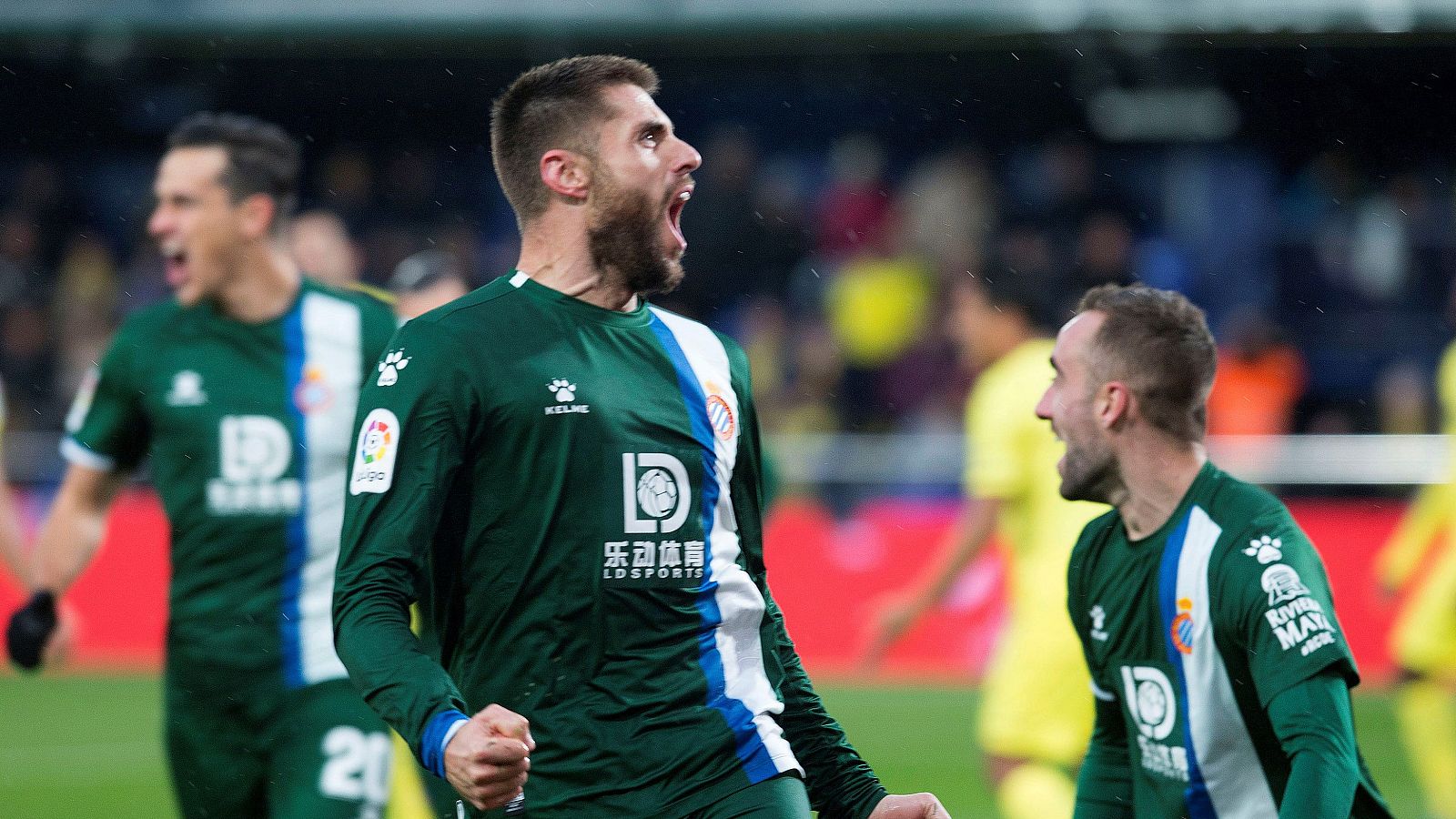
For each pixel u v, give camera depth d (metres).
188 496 15.69
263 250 16.02
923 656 39.34
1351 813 10.99
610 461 10.30
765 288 54.66
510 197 11.03
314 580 15.68
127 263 56.22
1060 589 20.36
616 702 10.19
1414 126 51.94
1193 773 11.37
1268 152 53.41
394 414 10.04
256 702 15.45
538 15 43.44
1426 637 27.03
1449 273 52.31
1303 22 40.62
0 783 28.11
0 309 54.31
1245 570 10.89
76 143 55.97
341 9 43.75
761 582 11.27
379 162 56.09
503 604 10.25
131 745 31.38
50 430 52.03
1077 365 11.75
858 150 55.53
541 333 10.46
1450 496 27.72
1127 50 46.09
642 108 10.78
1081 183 53.88
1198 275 52.97
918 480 40.09
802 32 42.50
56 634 16.73
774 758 10.43
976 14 42.88
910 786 27.50
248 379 15.83
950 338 49.84
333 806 15.06
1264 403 46.12
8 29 44.09
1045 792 20.02
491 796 9.05
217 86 53.38
